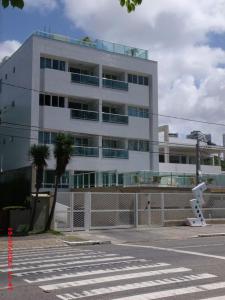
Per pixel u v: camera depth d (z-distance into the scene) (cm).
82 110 4309
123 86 4591
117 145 4609
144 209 2709
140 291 902
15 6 431
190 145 5950
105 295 873
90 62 4416
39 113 4103
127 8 493
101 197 2581
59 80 4194
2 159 4594
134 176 3416
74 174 4094
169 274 1083
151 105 4753
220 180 3766
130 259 1361
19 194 2844
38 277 1074
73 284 980
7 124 4516
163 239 2208
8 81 4603
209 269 1152
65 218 2469
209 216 3000
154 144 4722
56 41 4228
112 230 2522
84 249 1773
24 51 4269
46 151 2430
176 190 3362
